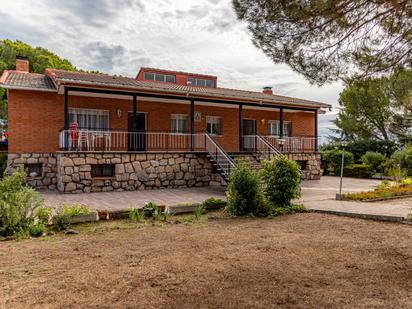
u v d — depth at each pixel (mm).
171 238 5836
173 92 13781
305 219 7469
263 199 8047
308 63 5371
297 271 4121
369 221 7160
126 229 6602
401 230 6273
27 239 5863
